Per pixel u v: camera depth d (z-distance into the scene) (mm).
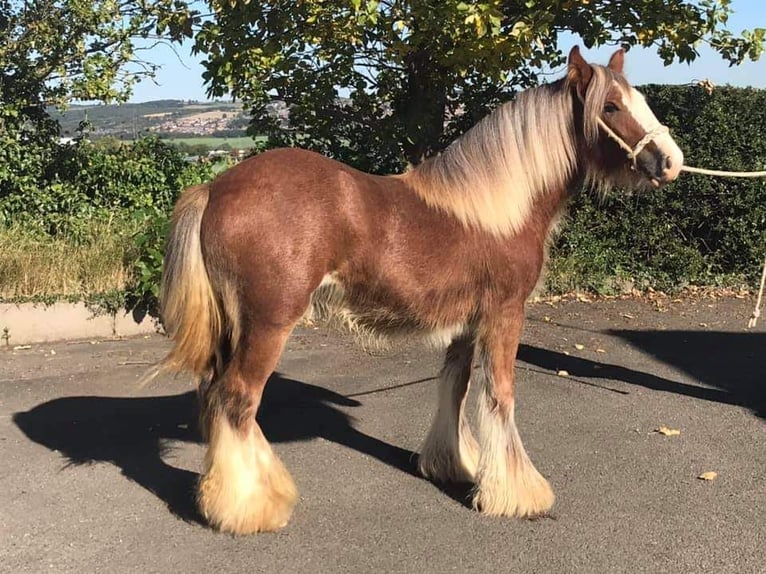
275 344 2994
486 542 3139
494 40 5684
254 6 6246
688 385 5312
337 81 7207
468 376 3686
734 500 3525
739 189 8305
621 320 7195
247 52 6320
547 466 3916
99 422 4535
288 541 3139
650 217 8305
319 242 2961
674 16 6348
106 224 7594
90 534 3182
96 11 8188
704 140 8250
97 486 3648
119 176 8320
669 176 3221
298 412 4742
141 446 4168
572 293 8133
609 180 3381
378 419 4625
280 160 3064
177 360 3070
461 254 3172
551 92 3312
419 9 5574
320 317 3248
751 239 8484
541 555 3035
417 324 3258
